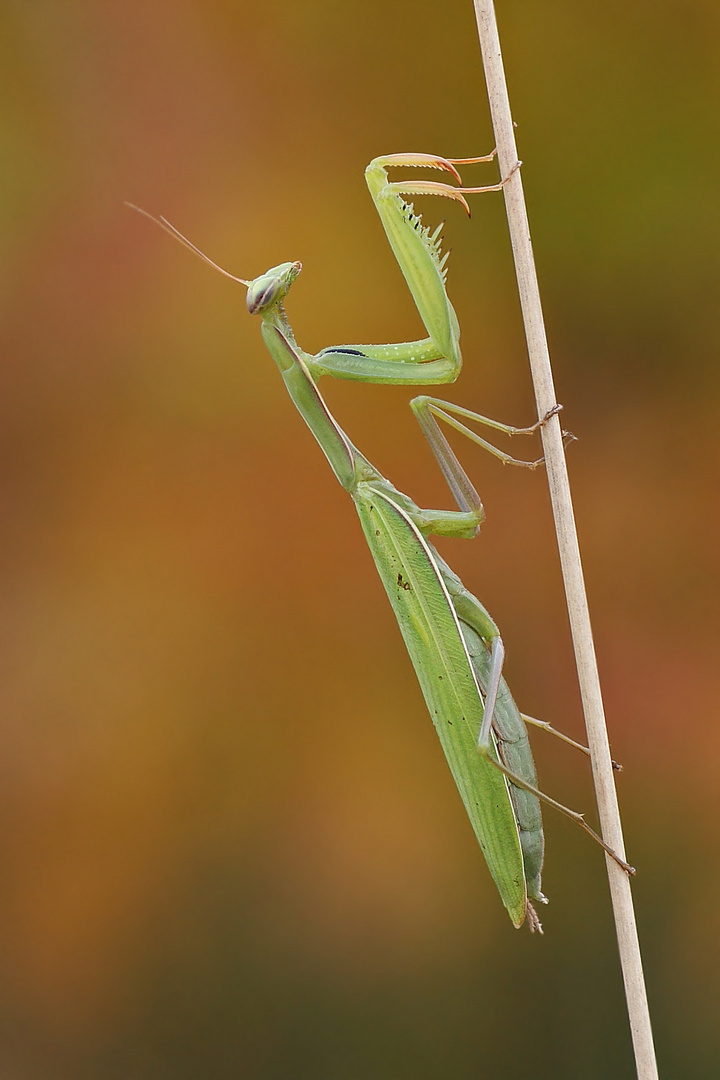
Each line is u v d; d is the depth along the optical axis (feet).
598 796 2.23
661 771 2.39
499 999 2.39
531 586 2.42
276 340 2.27
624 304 2.44
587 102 2.46
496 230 2.46
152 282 2.46
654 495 2.42
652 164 2.45
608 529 2.42
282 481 2.46
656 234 2.44
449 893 2.41
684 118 2.44
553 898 2.38
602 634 2.41
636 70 2.45
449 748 2.25
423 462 2.45
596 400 2.44
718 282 2.43
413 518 2.27
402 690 2.44
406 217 2.25
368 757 2.43
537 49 2.46
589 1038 2.37
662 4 2.45
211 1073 2.40
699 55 2.44
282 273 2.27
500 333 2.45
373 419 2.46
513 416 2.44
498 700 2.25
